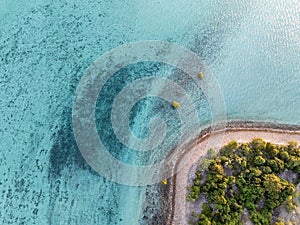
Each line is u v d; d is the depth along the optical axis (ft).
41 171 55.72
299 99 65.77
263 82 66.23
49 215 52.90
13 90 62.34
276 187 54.08
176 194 56.59
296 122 64.18
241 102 64.59
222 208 52.95
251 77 66.39
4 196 54.08
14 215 52.90
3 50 66.28
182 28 69.26
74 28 68.49
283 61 68.23
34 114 60.08
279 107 64.85
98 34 67.77
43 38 67.46
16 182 55.06
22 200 53.83
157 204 55.42
